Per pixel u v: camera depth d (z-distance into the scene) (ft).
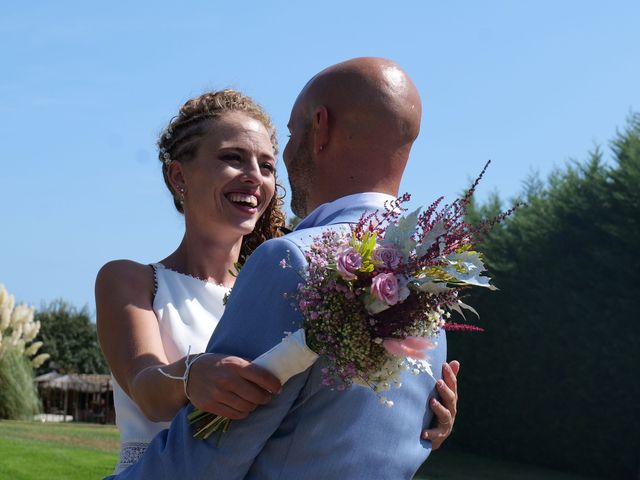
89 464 43.80
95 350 142.31
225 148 10.20
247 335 7.20
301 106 8.07
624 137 63.26
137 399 7.83
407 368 7.02
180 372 7.35
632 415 59.72
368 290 6.82
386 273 6.82
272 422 7.08
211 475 7.10
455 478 57.41
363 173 7.79
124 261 9.96
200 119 10.33
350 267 6.75
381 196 7.72
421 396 7.91
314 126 7.91
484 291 68.33
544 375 64.64
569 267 62.95
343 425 7.26
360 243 6.97
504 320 67.36
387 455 7.46
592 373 61.52
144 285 9.84
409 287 6.91
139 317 9.45
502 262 67.21
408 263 6.88
